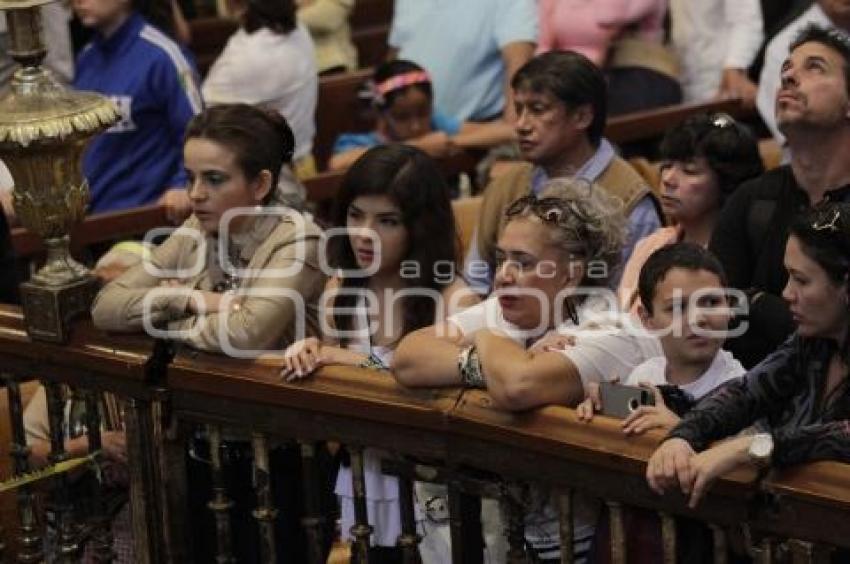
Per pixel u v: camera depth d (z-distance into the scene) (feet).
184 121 52.34
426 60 59.98
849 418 26.76
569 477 27.73
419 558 30.89
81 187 33.78
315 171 58.80
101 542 35.55
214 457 32.73
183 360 32.48
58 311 33.83
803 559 25.12
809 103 34.37
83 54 53.21
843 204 27.25
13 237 47.16
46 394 35.01
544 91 40.27
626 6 58.90
